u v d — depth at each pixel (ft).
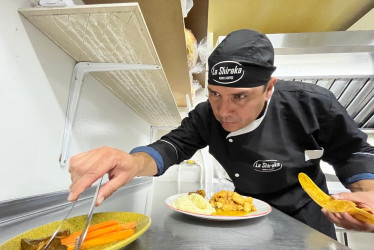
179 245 1.73
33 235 1.47
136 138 5.48
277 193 3.40
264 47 2.29
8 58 1.63
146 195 4.79
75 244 1.42
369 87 6.67
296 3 5.99
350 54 6.35
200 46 4.91
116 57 2.36
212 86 2.30
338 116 2.86
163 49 3.15
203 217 2.30
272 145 3.05
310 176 3.32
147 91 3.63
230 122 2.50
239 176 3.48
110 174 1.78
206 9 3.83
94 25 1.76
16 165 1.72
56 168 2.24
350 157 2.93
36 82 1.92
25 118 1.80
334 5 6.04
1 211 1.47
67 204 2.28
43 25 1.85
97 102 3.24
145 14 2.38
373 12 6.02
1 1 1.56
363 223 2.01
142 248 1.64
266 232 2.11
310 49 6.22
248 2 5.99
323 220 3.17
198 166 7.38
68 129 2.43
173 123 7.11
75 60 2.51
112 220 1.80
